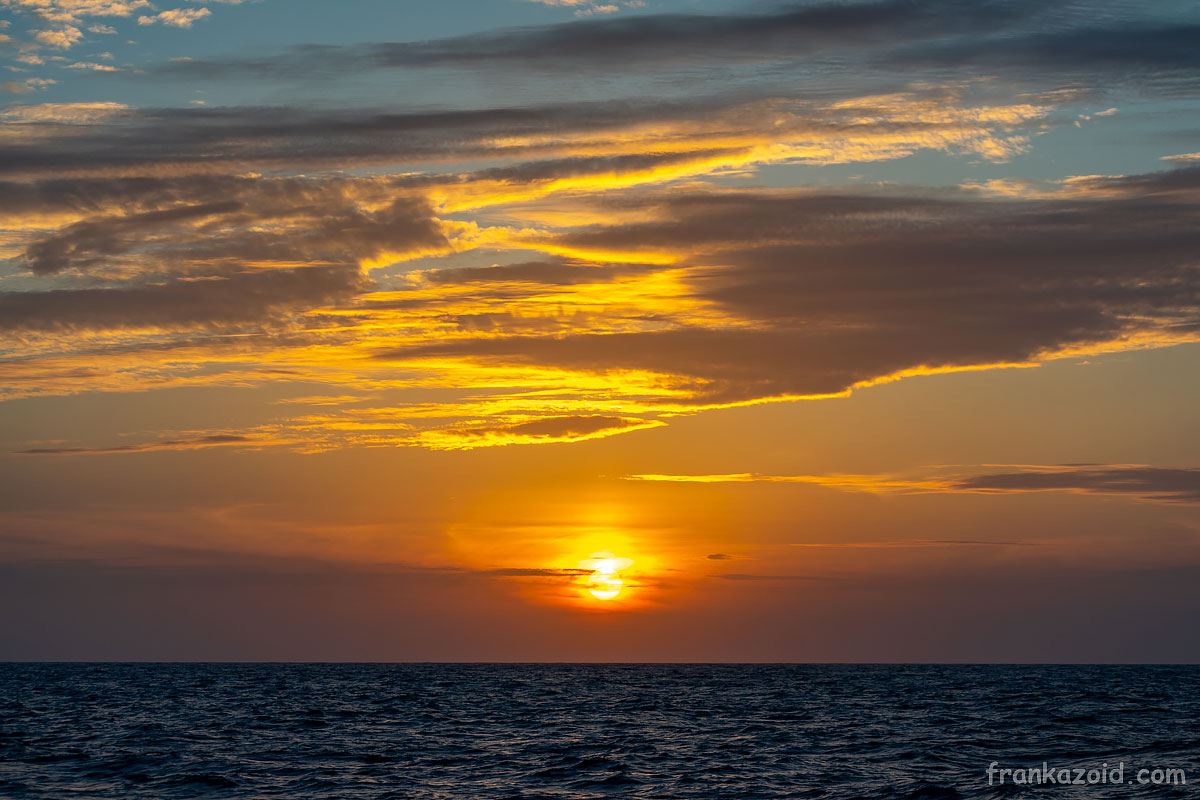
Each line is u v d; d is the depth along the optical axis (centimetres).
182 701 9994
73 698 10469
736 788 4169
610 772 4638
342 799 3978
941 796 3838
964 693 11806
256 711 8575
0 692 11606
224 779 4431
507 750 5534
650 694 11775
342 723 7350
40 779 4466
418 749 5594
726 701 10275
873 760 4984
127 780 4434
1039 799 3641
